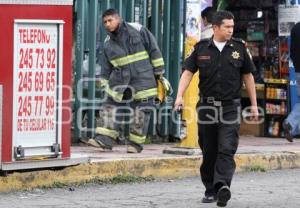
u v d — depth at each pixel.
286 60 26.47
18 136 16.91
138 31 20.92
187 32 20.55
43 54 17.09
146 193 17.59
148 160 19.39
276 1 26.89
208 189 16.12
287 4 26.30
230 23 15.52
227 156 15.35
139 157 19.72
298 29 23.33
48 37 17.12
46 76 17.16
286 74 26.48
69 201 16.47
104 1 22.95
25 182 17.50
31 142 17.11
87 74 22.78
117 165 18.92
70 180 18.14
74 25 22.64
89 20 22.67
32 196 16.97
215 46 15.60
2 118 16.70
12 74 16.72
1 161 16.78
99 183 18.56
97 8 22.80
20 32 16.77
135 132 20.95
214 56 15.59
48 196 17.00
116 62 20.88
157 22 23.95
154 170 19.45
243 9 27.62
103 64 21.22
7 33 16.61
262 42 27.12
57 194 17.25
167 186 18.61
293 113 23.88
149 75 20.97
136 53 20.84
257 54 27.19
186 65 15.92
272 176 20.42
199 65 15.70
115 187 18.30
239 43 15.70
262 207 16.16
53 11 17.12
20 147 16.94
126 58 20.81
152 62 21.02
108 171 18.78
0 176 17.17
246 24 27.59
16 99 16.81
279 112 26.56
